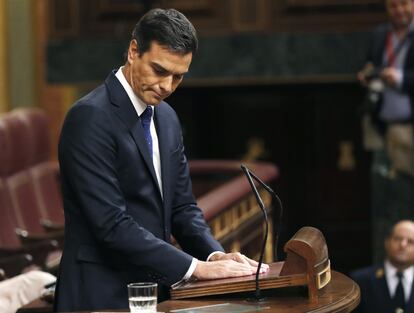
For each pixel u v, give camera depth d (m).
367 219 30.44
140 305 10.38
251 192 20.89
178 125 12.17
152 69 11.03
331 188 30.39
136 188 11.50
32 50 27.97
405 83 24.50
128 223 11.23
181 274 11.20
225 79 27.78
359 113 25.55
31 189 21.02
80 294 11.44
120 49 27.64
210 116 30.53
